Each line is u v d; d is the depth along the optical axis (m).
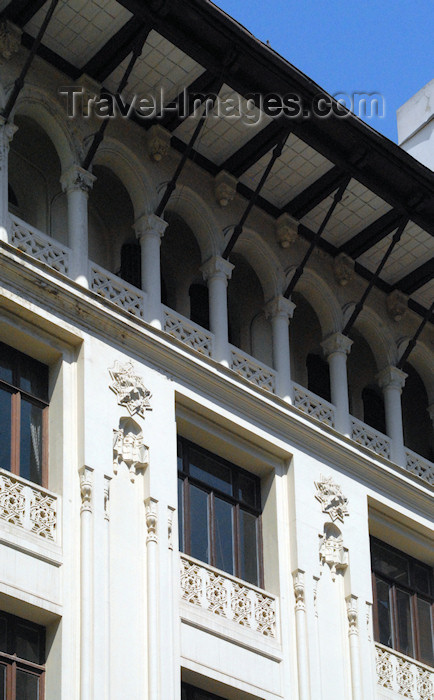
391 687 31.41
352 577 31.39
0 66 29.95
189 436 30.77
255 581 30.53
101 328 29.33
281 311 33.56
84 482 27.45
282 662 29.31
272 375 32.72
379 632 32.94
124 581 27.12
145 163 31.97
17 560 26.11
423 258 35.59
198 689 28.06
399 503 33.91
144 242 31.42
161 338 30.28
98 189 32.97
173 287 33.56
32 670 25.91
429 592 34.84
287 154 32.72
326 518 31.69
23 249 28.89
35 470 27.80
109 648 26.23
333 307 34.91
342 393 34.03
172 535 28.25
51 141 31.86
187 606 28.16
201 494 30.50
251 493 31.59
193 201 32.78
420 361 37.44
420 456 35.69
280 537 30.97
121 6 29.36
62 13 29.66
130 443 28.59
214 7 29.14
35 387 28.61
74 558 26.86
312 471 32.06
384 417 36.94
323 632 30.23
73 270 29.55
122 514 27.80
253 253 33.91
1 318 28.12
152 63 30.58
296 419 32.12
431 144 42.00
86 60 30.91
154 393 29.59
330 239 35.19
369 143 31.89
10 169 31.73
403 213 33.53
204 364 30.84
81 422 28.12
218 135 32.41
